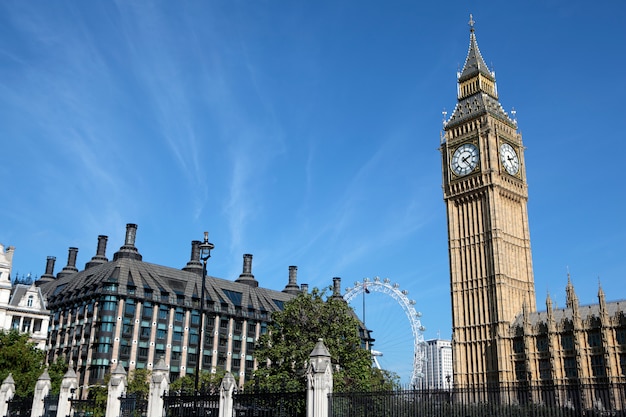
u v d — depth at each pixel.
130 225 133.12
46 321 110.00
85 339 116.56
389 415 28.03
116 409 40.44
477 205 108.50
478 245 106.44
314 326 64.19
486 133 109.44
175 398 36.00
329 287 68.25
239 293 141.62
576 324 93.00
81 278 129.50
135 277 121.56
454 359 105.06
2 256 105.00
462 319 105.94
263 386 53.09
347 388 57.69
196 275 136.25
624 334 88.25
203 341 127.19
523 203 111.69
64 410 45.94
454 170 112.81
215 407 34.00
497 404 29.95
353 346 64.62
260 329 139.62
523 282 106.56
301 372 59.44
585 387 27.50
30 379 68.38
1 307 102.12
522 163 114.31
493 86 117.62
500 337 98.75
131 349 115.44
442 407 27.80
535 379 94.88
